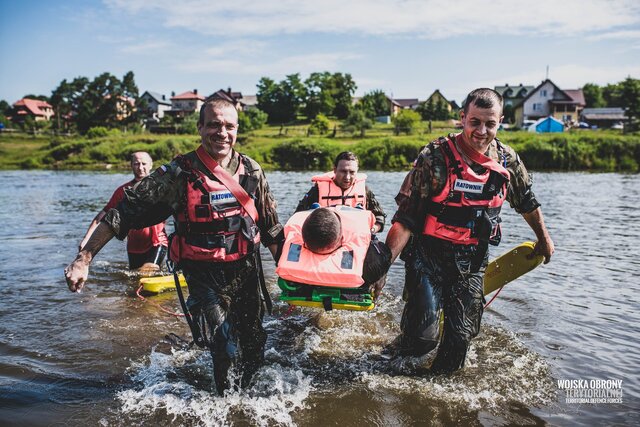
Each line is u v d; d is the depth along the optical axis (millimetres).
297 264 3869
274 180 26484
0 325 5172
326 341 4895
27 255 8445
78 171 41719
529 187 4289
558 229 10625
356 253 3889
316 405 3637
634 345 4578
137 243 7262
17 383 3932
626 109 66938
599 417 3426
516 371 4113
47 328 5113
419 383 3959
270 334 5082
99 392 3812
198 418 3449
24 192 21266
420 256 4152
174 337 4914
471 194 3906
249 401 3678
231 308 3945
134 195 3521
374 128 63500
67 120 100062
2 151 55844
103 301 6027
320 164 42750
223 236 3691
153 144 51125
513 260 5074
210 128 3598
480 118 3756
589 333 4859
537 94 75938
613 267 7320
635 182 24609
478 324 4109
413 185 4000
